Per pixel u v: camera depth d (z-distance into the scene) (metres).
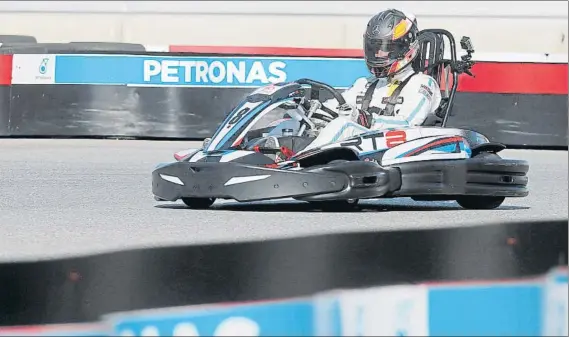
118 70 38.06
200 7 57.19
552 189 26.05
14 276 14.17
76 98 38.03
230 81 38.12
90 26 56.56
